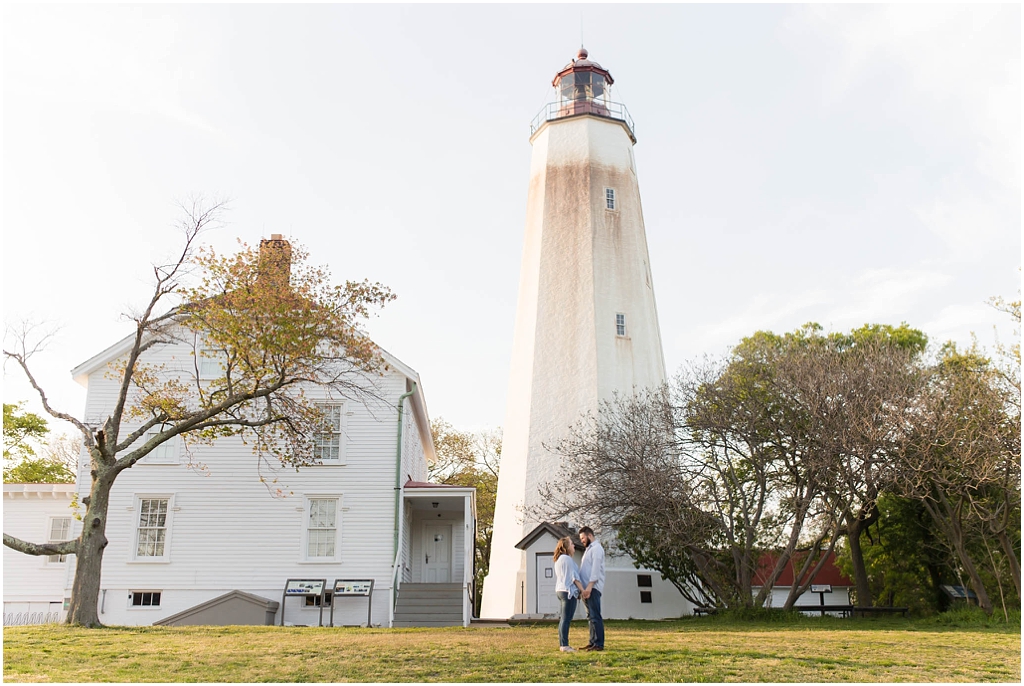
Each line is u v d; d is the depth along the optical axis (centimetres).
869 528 3073
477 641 1348
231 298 1703
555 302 2998
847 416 2125
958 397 2142
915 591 3189
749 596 2177
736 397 2305
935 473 2148
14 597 2503
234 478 2370
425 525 2817
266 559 2316
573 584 1205
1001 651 1252
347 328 1850
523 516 2775
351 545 2330
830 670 1075
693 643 1312
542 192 3200
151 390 2162
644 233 3256
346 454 2398
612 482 2344
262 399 2361
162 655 1202
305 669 1088
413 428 2841
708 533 2236
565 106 3369
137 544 2319
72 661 1155
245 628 1650
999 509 2167
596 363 2853
